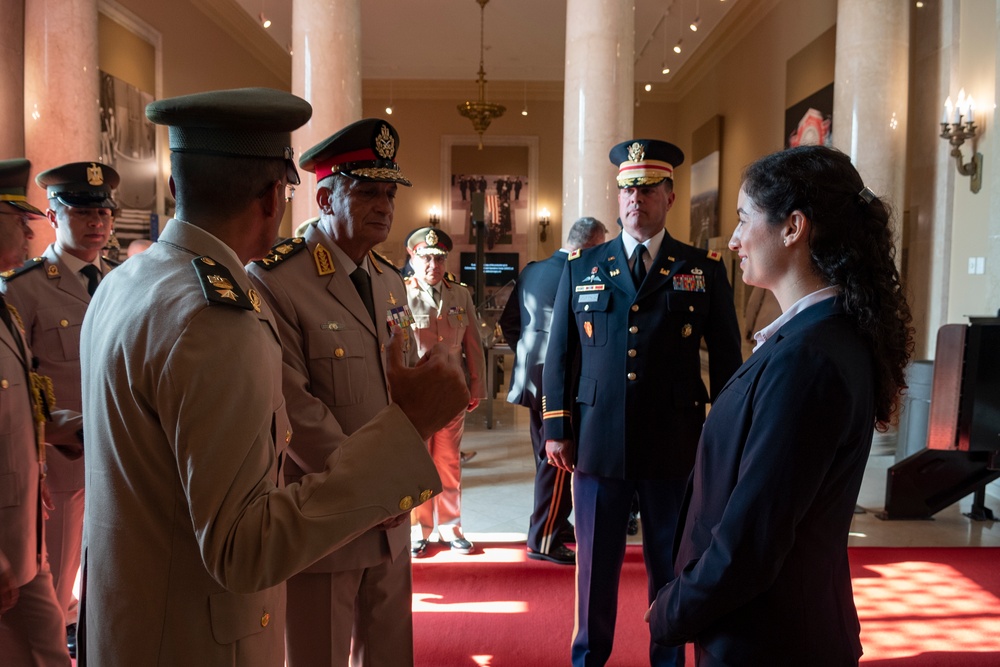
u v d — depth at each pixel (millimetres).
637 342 2393
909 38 6410
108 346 1052
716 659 1199
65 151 6320
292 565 979
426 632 2898
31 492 1977
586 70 5438
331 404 1786
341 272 1884
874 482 5242
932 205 6156
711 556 1150
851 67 5969
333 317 1819
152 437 1028
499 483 5242
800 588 1156
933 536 4094
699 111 13727
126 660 1051
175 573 1060
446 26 11938
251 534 953
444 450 3744
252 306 1060
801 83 8844
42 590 2031
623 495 2422
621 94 5453
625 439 2348
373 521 1057
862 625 2965
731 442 1229
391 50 13273
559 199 15422
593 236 3705
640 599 3203
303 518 986
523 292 3771
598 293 2463
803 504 1094
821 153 1235
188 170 1116
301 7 5906
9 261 2094
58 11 6281
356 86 6027
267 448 1031
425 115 15438
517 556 3721
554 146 15398
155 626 1056
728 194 11930
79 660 1149
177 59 9773
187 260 1083
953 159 5945
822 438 1090
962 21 5840
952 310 5973
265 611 1157
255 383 1008
